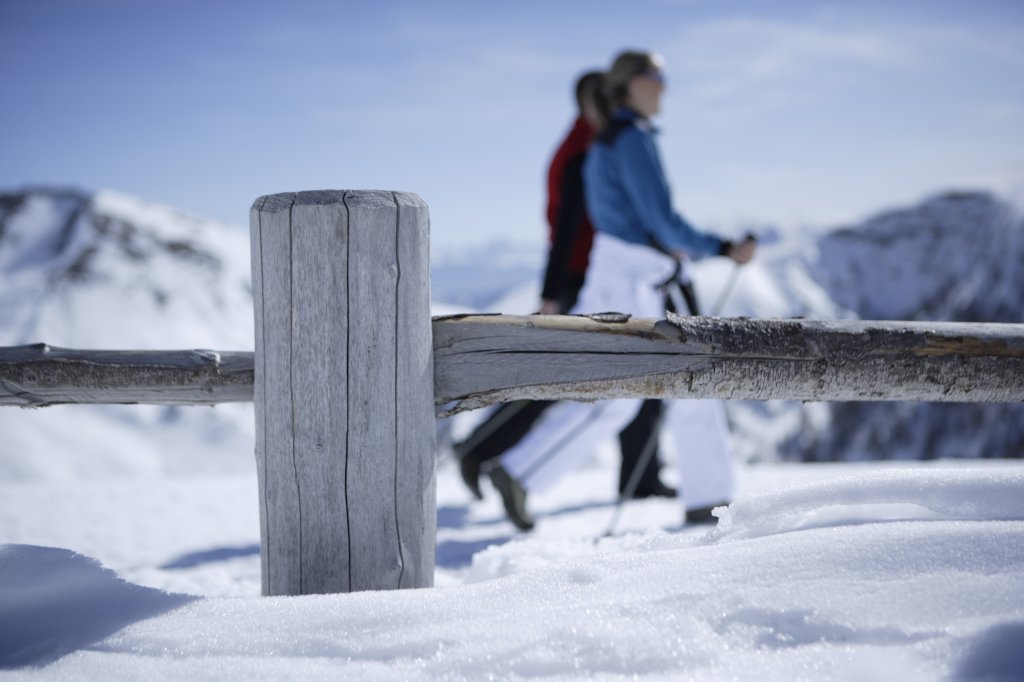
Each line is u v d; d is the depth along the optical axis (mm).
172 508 4379
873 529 1321
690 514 3547
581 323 1653
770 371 1674
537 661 1130
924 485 1425
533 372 1639
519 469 3535
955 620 1135
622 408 3529
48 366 1634
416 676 1132
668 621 1177
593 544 2197
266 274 1544
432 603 1309
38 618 1360
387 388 1534
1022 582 1171
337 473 1539
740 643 1144
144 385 1643
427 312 1581
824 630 1149
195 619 1328
